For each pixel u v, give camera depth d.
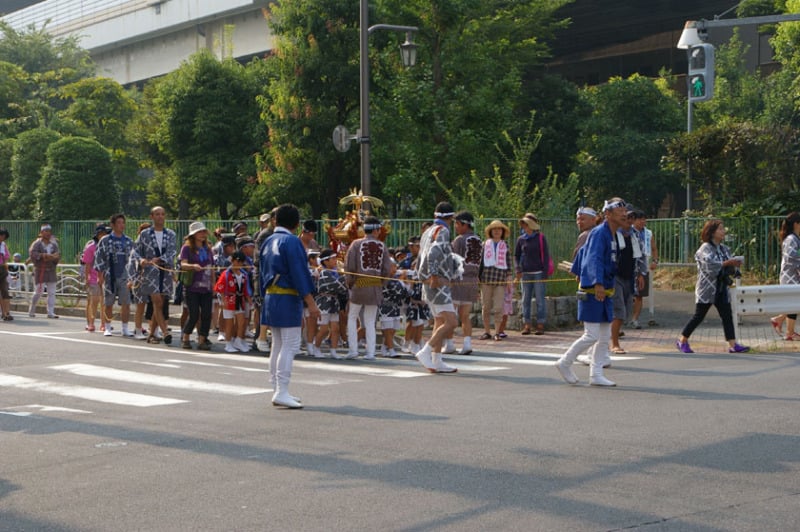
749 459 6.77
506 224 18.47
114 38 65.06
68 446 7.74
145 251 15.84
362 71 20.70
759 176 27.52
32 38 62.44
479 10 29.59
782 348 14.02
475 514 5.56
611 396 9.65
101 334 17.70
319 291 13.73
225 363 13.20
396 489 6.16
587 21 59.16
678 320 18.23
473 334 17.08
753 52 53.72
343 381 11.19
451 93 28.77
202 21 58.44
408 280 13.67
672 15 57.06
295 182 32.16
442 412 8.88
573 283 18.62
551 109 42.47
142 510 5.81
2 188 44.47
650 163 42.03
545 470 6.56
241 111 39.03
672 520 5.38
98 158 38.84
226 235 15.48
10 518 5.71
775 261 23.92
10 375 12.03
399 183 27.92
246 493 6.15
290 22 31.28
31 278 26.06
